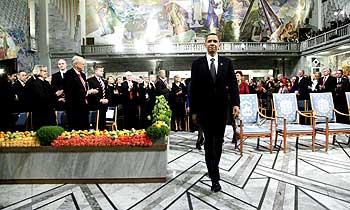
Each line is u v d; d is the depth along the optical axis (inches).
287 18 999.0
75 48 895.1
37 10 826.8
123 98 341.1
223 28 994.1
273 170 190.4
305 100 364.2
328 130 238.5
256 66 1007.0
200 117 152.8
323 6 984.3
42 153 169.8
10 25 634.8
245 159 218.2
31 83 251.0
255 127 241.4
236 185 163.2
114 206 137.3
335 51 819.4
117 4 997.8
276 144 268.1
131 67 1015.0
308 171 187.5
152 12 999.0
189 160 221.0
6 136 177.0
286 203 137.9
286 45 950.4
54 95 257.3
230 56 953.5
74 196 150.3
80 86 225.5
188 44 943.7
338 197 144.9
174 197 147.0
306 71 925.2
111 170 169.5
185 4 996.6
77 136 174.6
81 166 169.8
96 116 258.7
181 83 382.9
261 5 993.5
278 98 257.9
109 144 169.2
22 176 170.2
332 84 358.3
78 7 943.7
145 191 156.3
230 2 994.7
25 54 714.2
